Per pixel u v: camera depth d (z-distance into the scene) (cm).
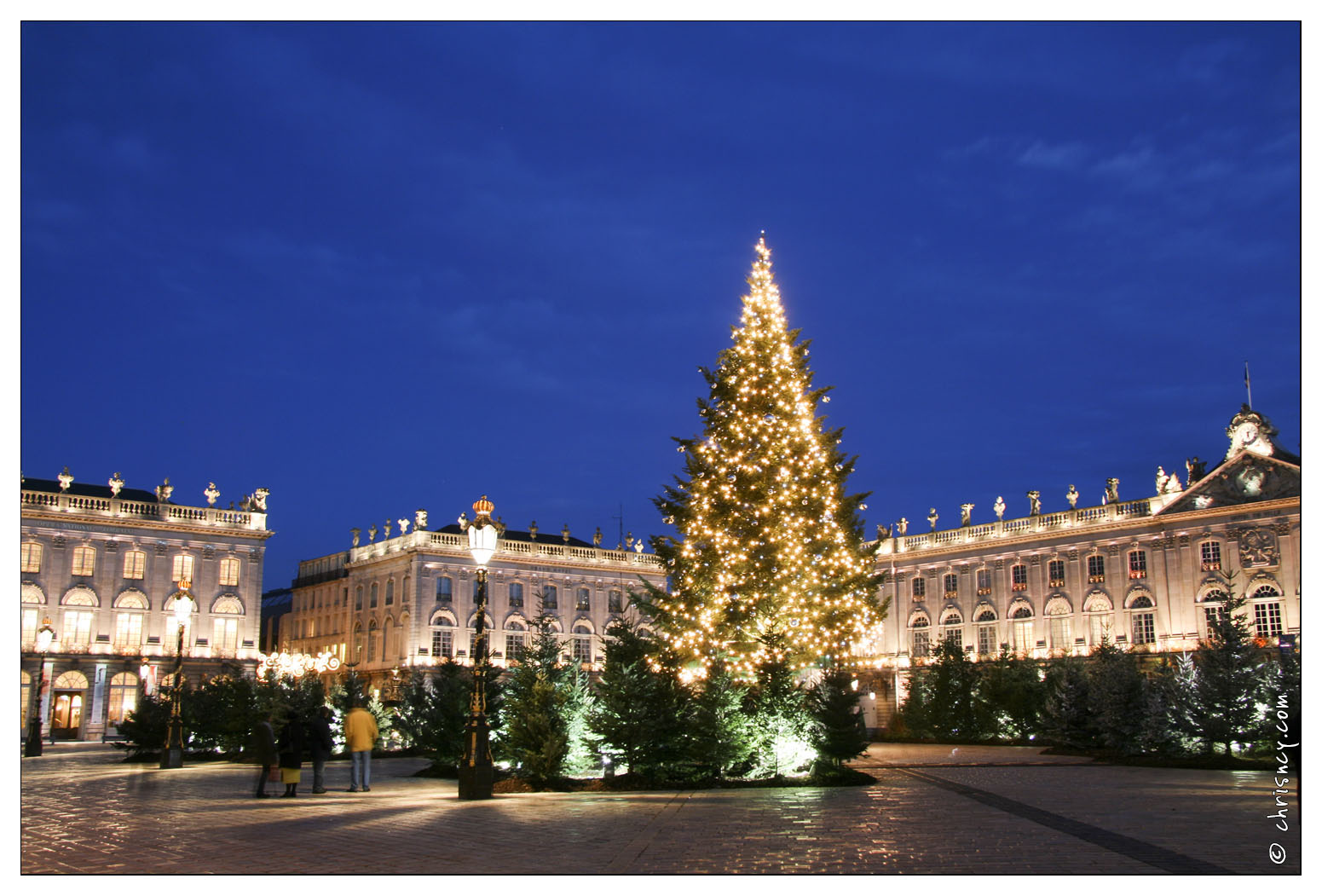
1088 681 4903
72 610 8444
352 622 10888
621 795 2622
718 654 3531
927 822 1964
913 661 9856
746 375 3788
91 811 2238
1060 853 1575
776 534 3541
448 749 3634
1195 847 1627
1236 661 3916
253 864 1500
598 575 10744
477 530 2638
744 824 1948
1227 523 8300
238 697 4672
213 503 9225
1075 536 9088
